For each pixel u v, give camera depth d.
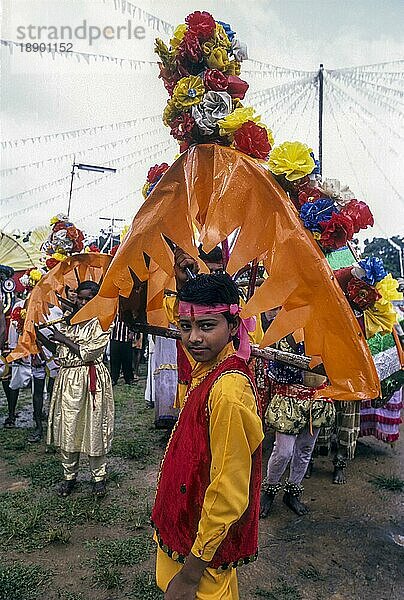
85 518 3.93
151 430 6.15
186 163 2.46
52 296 4.60
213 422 1.71
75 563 3.34
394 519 4.00
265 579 3.20
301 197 2.31
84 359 4.05
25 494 4.33
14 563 3.32
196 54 2.53
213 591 1.78
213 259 3.01
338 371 2.15
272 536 3.71
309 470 4.80
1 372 6.09
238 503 1.66
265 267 2.25
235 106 2.62
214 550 1.67
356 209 2.24
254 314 2.11
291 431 3.83
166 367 5.57
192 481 1.78
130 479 4.69
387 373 4.36
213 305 1.82
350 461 5.22
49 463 5.03
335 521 3.95
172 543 1.84
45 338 4.33
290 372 3.85
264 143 2.39
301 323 2.17
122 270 2.53
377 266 2.45
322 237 2.19
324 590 3.11
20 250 8.67
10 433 6.07
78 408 4.16
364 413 5.32
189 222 2.46
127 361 8.75
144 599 2.97
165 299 3.16
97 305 2.62
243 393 1.74
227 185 2.30
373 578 3.24
